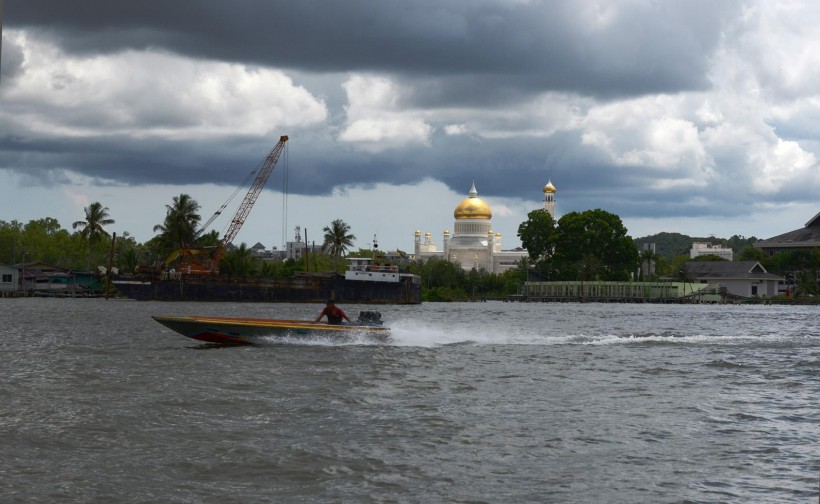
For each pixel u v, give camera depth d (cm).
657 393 2841
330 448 1984
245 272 16738
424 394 2789
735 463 1859
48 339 4988
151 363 3606
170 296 14362
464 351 4219
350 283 15050
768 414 2434
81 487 1673
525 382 3098
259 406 2533
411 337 4722
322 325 4341
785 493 1641
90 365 3547
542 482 1716
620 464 1852
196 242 17012
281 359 3753
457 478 1742
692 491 1655
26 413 2409
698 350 4409
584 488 1675
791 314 12375
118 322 7012
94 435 2119
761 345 4731
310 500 1602
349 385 2977
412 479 1734
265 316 9206
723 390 2919
